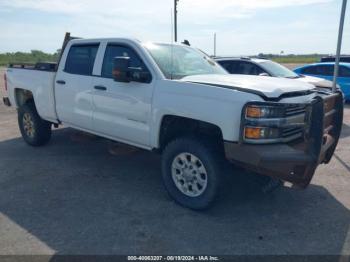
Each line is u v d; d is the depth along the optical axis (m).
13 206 4.12
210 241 3.38
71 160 5.85
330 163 5.74
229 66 10.44
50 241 3.36
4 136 7.50
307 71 13.70
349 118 9.91
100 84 4.81
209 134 3.90
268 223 3.75
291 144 3.65
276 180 3.77
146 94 4.21
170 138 4.27
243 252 3.21
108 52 4.85
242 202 4.25
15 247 3.26
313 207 4.14
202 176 3.90
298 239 3.43
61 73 5.52
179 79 4.15
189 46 5.34
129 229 3.59
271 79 4.26
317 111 3.36
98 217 3.85
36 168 5.45
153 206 4.13
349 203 4.25
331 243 3.36
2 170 5.35
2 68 37.00
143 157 6.04
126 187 4.72
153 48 4.57
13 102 6.75
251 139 3.41
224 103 3.51
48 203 4.21
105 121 4.84
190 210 4.03
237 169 3.99
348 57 15.77
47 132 6.49
